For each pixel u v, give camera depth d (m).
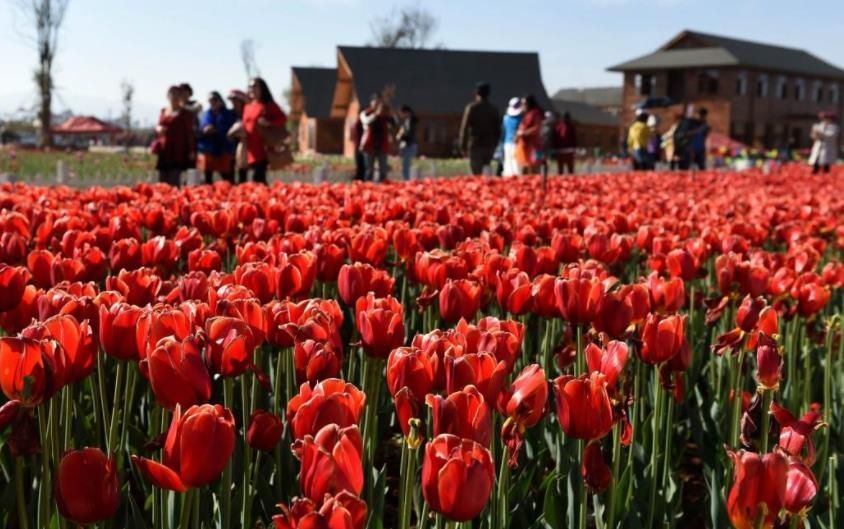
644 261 6.85
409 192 10.10
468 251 4.45
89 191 8.41
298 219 6.04
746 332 3.50
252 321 2.85
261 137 14.93
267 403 3.95
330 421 2.03
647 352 3.03
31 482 3.48
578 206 8.73
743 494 2.00
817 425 2.63
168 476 1.93
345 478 1.81
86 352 2.45
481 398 2.08
